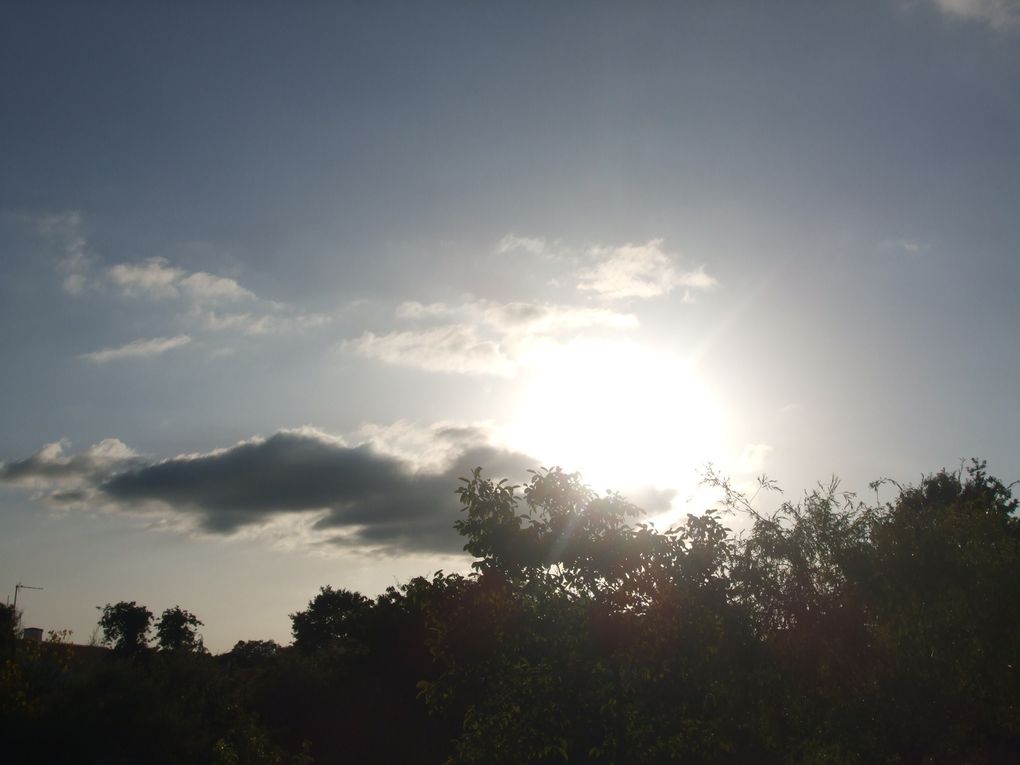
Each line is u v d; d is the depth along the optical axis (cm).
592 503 1666
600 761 1536
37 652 2709
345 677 4309
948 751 1281
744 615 1458
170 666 2995
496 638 1600
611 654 1557
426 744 4028
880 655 1343
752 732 1425
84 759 2445
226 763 2645
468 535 1692
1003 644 1258
